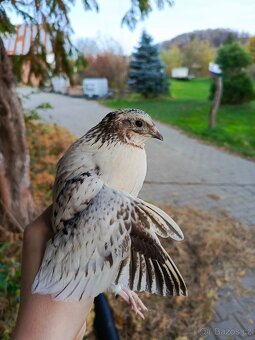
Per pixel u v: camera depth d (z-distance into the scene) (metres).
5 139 0.57
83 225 0.15
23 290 0.18
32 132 1.21
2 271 0.46
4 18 0.52
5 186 0.58
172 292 0.16
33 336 0.17
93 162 0.18
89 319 0.41
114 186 0.18
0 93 0.54
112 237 0.15
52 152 1.09
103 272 0.15
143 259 0.15
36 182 0.85
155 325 0.46
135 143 0.20
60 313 0.17
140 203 0.15
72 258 0.15
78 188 0.16
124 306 0.48
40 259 0.18
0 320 0.40
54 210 0.18
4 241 0.56
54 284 0.15
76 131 1.53
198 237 0.66
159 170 1.09
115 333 0.39
